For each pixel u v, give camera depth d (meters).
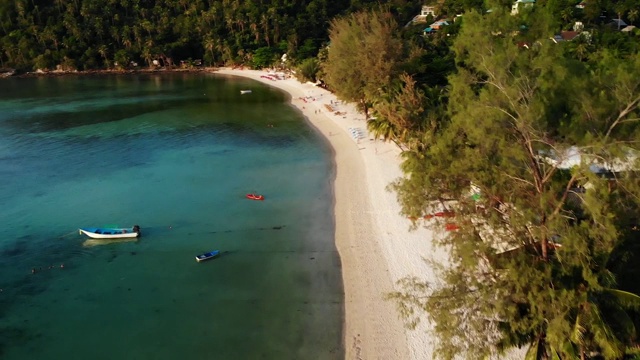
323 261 42.91
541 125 22.95
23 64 178.50
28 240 48.00
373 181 59.56
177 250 45.53
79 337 34.38
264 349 32.88
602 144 20.67
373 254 42.91
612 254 23.44
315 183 61.03
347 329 34.44
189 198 57.25
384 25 88.56
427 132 51.34
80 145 80.50
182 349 33.06
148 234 48.59
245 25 188.38
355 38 86.88
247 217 51.91
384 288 38.09
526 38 26.69
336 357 31.97
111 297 38.75
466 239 23.89
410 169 29.36
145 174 65.88
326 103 108.19
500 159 24.52
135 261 43.81
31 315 36.78
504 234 24.20
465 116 25.20
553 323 21.81
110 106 115.31
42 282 40.94
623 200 21.80
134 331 34.91
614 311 22.22
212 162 70.25
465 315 25.41
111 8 194.00
